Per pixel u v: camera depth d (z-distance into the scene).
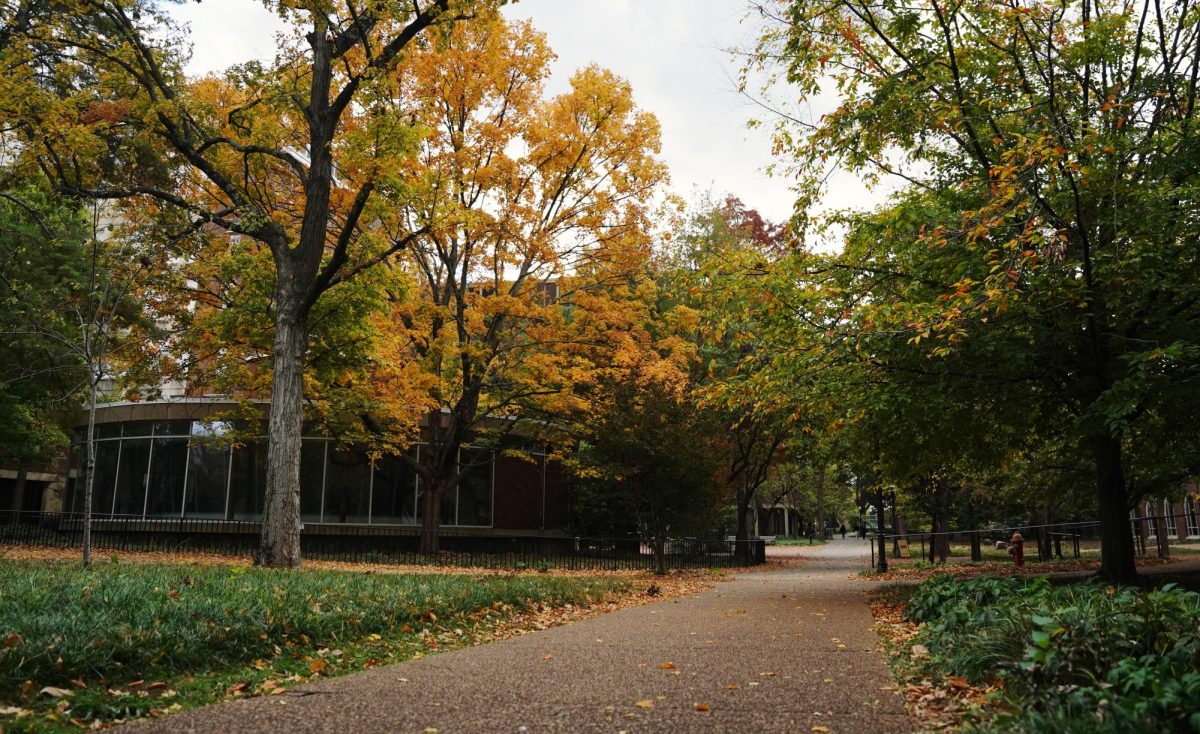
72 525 26.97
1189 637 4.54
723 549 27.48
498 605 10.09
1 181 17.67
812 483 59.16
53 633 5.46
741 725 4.54
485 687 5.54
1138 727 3.53
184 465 26.53
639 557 26.16
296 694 5.29
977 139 11.90
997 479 23.30
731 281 11.86
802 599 13.24
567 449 24.42
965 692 5.29
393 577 11.65
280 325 15.28
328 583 9.77
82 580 8.15
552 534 31.81
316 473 26.70
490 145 22.03
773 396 12.48
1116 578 12.10
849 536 84.12
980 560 26.59
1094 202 10.02
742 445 28.83
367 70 15.01
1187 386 9.55
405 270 21.84
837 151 11.84
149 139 16.48
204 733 4.29
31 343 19.91
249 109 16.86
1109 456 12.38
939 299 9.98
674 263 27.86
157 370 21.22
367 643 7.35
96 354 15.10
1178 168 10.21
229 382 21.00
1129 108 10.19
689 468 21.11
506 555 24.39
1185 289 9.59
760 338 13.45
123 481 27.22
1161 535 24.55
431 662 6.61
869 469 17.86
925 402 11.37
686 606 11.98
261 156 17.69
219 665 6.03
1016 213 9.39
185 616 6.45
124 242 16.75
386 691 5.39
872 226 11.90
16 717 4.42
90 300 13.34
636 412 21.09
